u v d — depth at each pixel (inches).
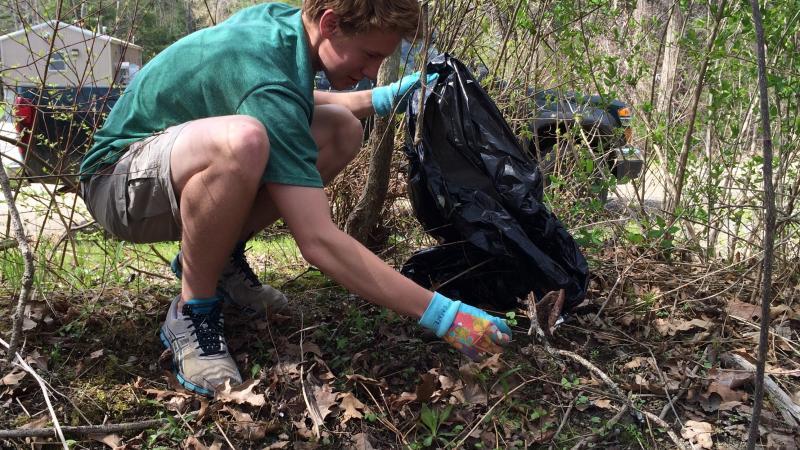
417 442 72.2
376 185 106.2
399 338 88.1
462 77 91.0
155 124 77.1
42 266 94.7
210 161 68.0
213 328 78.1
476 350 71.6
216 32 75.5
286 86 71.3
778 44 106.0
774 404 81.5
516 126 123.6
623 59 131.6
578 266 89.3
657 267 114.7
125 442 70.2
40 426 70.2
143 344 84.9
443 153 89.5
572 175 122.8
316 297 101.7
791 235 107.5
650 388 82.7
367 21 71.2
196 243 72.9
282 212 70.2
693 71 127.7
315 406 75.2
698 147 128.3
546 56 122.4
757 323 99.3
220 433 71.7
